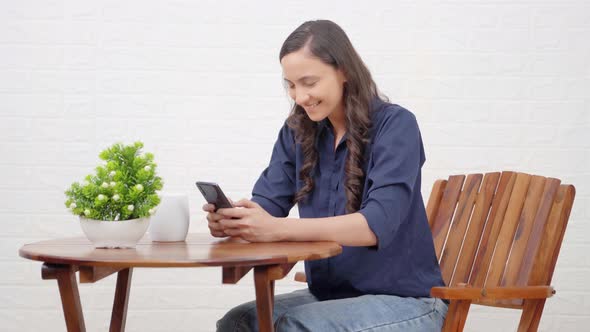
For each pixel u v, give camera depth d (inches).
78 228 117.7
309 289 75.2
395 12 116.0
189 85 117.1
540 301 69.4
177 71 117.2
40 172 117.2
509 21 115.8
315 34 69.7
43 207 117.2
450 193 85.7
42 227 117.2
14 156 117.0
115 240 59.4
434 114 115.7
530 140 115.6
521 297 66.7
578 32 115.6
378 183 67.0
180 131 117.2
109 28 117.2
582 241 115.3
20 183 117.0
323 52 69.1
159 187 62.7
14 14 116.6
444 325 66.1
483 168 115.8
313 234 63.3
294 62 69.1
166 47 117.2
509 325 115.8
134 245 60.8
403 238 70.9
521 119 115.7
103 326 117.9
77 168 117.3
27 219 117.0
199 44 117.1
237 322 65.6
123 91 117.1
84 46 117.0
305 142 74.1
